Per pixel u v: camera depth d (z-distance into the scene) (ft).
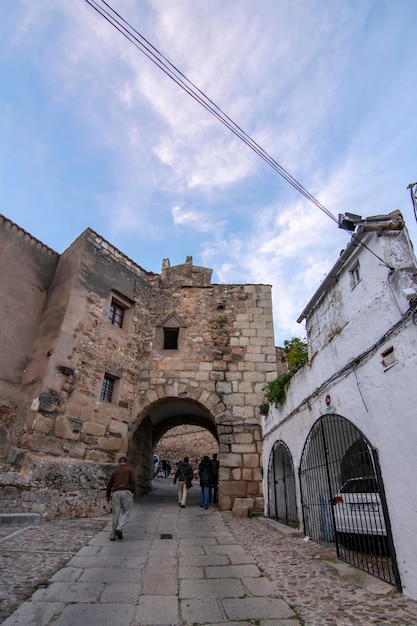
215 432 48.83
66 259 35.37
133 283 39.37
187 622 10.21
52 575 13.44
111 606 11.11
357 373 15.17
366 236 15.85
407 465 11.65
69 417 28.48
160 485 52.80
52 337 30.14
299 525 21.74
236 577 13.97
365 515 15.98
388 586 12.16
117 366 34.63
